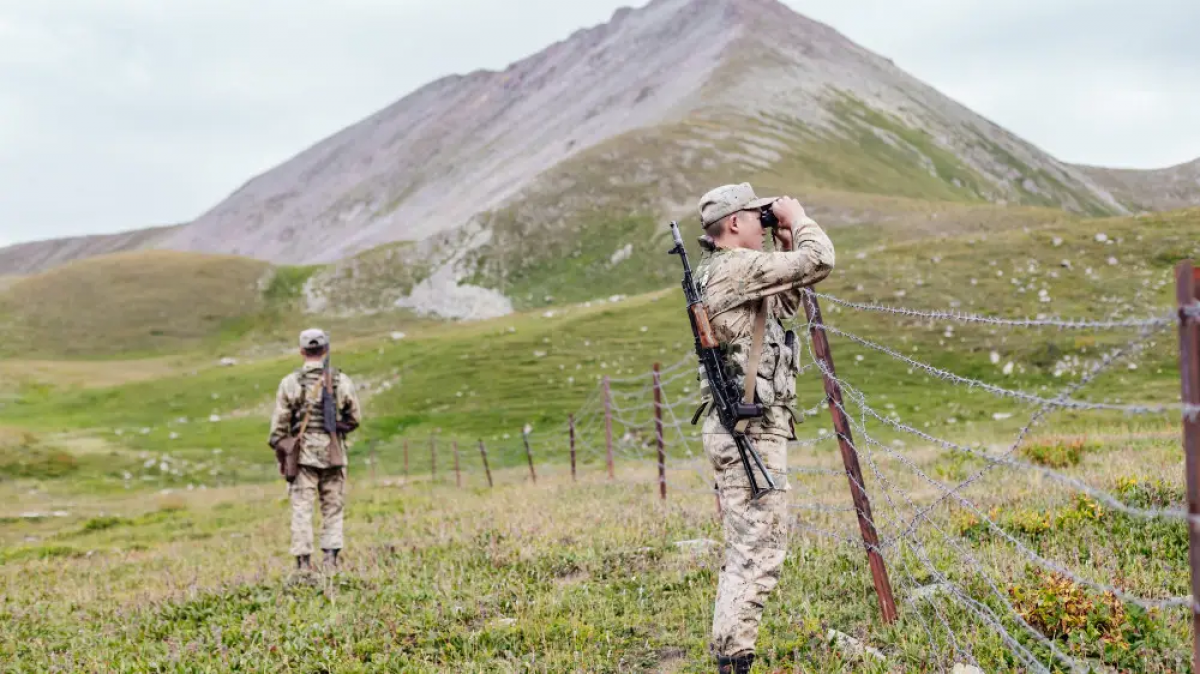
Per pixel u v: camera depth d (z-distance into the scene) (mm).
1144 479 9797
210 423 53938
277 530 17828
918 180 172250
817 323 6566
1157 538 7445
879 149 184250
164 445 46500
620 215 126562
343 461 11375
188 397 62438
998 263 49219
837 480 13789
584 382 47344
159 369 96625
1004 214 88375
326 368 11438
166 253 142500
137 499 30438
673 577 8055
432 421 45500
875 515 9820
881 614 6277
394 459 39719
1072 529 8109
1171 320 3229
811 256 5191
